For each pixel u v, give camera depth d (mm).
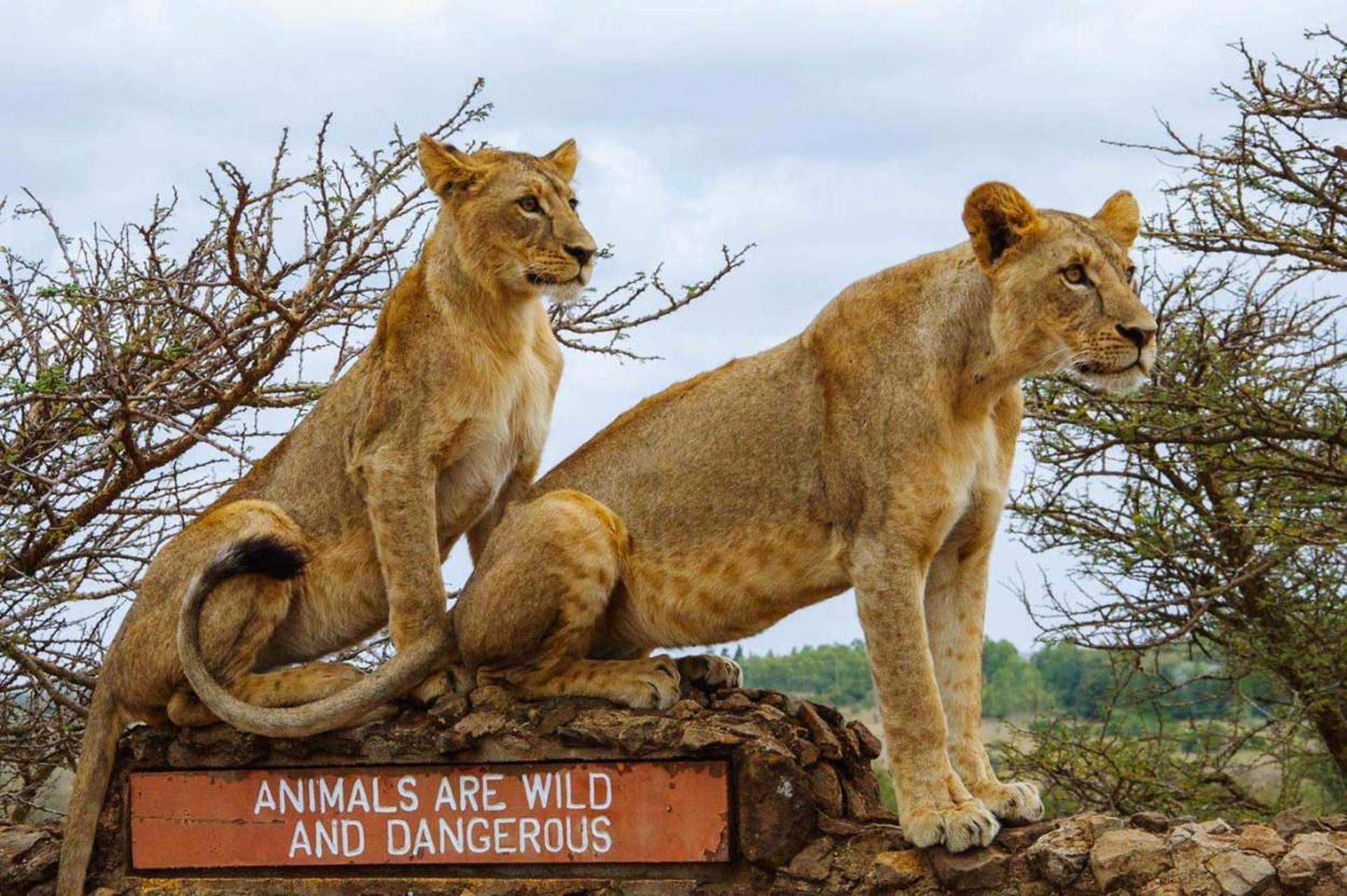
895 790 9430
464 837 10047
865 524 9539
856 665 31359
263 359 13961
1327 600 17734
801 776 9602
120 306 14188
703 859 9609
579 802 9852
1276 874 8508
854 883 9406
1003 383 9625
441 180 11141
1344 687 17500
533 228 10945
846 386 9742
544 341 11531
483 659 10219
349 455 11000
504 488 11406
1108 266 9453
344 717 10078
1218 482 17281
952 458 9539
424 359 10836
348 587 11039
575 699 10133
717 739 9625
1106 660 21453
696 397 10508
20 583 13625
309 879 10258
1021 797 9695
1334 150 16266
